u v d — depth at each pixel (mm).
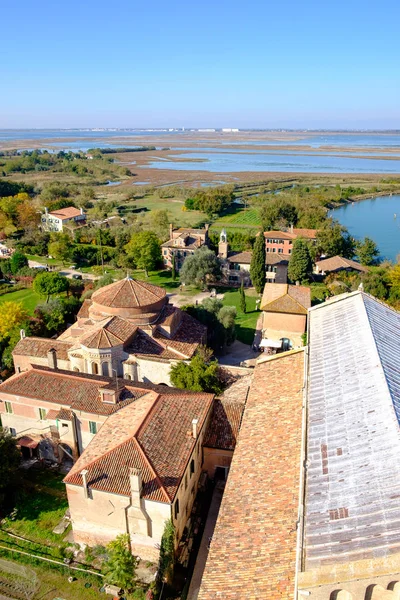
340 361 37656
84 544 39969
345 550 20766
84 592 35969
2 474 42875
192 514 42406
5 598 35531
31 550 39469
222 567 26453
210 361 64062
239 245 143625
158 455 38844
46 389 49500
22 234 163875
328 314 48844
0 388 50406
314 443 29078
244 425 39938
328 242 137000
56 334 82125
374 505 22484
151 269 130250
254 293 111500
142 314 61531
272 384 45156
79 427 47875
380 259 144000
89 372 57531
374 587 19656
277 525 28281
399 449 24938
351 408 30844
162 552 35625
